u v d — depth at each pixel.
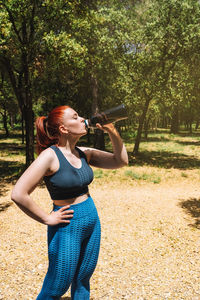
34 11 10.22
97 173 12.38
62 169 1.69
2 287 3.33
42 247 4.54
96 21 12.83
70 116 1.73
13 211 6.65
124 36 14.53
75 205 1.76
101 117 1.77
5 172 12.73
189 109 38.66
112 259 4.14
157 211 6.74
